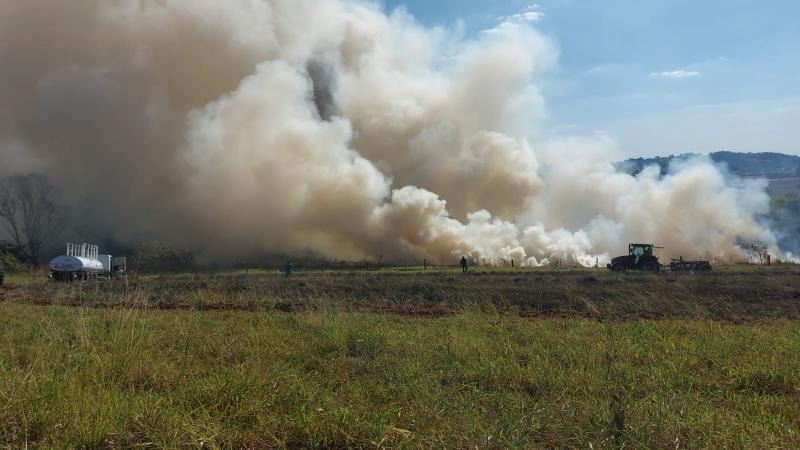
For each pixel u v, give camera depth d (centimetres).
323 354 834
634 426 483
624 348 867
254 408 520
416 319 1274
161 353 747
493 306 1481
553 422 507
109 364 642
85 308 1300
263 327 1034
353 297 1877
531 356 797
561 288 2061
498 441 455
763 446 462
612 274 3005
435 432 476
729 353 848
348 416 495
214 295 1744
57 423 459
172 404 537
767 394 663
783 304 1772
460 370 717
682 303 1661
